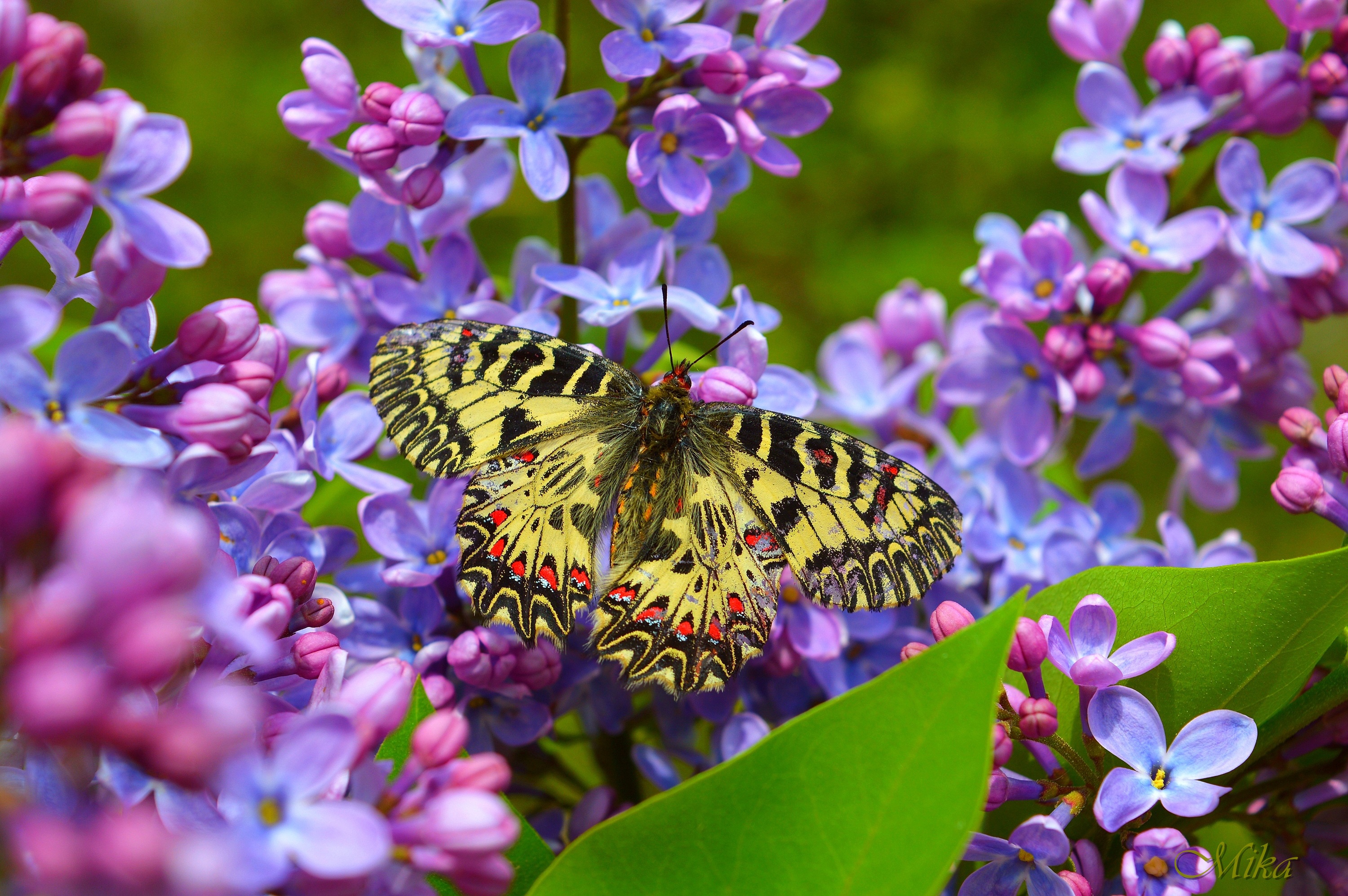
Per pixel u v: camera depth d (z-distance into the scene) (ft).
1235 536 1.11
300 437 1.07
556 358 1.09
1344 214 1.14
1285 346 1.13
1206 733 1.01
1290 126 1.12
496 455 1.08
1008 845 1.01
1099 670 1.01
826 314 2.07
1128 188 1.13
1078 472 1.17
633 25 1.08
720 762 1.08
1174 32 1.14
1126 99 1.13
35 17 0.97
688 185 1.08
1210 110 1.12
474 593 1.06
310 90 1.08
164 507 0.87
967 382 1.15
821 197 2.18
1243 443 1.16
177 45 2.15
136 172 0.97
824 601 1.07
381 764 0.95
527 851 1.01
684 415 1.09
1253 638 1.02
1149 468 1.96
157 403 0.99
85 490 0.91
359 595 1.09
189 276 1.94
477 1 1.07
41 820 0.85
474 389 1.08
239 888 0.92
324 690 0.98
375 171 1.07
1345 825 1.04
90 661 0.86
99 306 0.98
